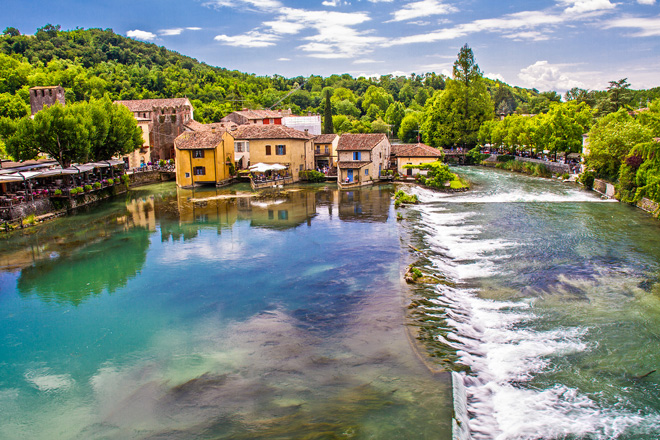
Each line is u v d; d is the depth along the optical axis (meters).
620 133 58.06
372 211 48.47
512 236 36.94
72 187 54.94
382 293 24.95
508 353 18.62
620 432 14.07
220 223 44.28
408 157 77.00
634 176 50.91
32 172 47.09
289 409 14.98
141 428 14.59
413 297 24.25
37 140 56.41
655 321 21.36
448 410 14.55
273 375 17.16
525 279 27.06
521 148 101.00
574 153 83.38
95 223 45.38
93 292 26.89
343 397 15.50
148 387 16.92
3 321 23.23
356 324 21.23
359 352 18.56
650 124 62.81
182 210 51.88
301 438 13.48
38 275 30.00
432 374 16.72
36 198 48.50
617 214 44.97
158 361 18.78
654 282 26.31
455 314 22.22
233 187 71.25
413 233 38.09
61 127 57.38
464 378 16.61
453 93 114.69
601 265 29.36
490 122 109.94
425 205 52.69
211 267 30.77
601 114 103.81
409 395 15.45
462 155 109.94
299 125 101.69
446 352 18.56
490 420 14.58
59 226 44.16
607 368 17.53
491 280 27.05
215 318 22.72
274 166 71.75
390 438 13.28
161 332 21.44
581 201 53.12
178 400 15.94
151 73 178.25
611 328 20.70
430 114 125.75
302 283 27.08
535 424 14.39
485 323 21.38
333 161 87.75
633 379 16.81
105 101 73.00
